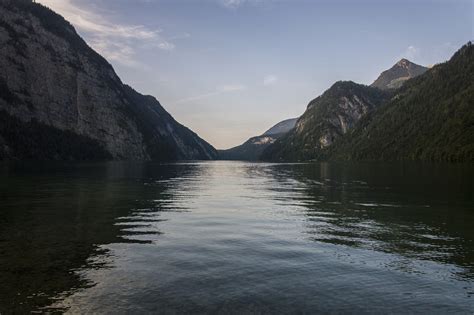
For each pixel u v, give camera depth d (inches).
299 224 1074.1
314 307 491.2
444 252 764.6
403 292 546.3
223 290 546.0
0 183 2378.2
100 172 4008.4
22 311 469.4
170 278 595.2
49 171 3946.9
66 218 1135.0
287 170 5452.8
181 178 3307.1
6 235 887.7
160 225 1041.5
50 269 634.2
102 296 518.6
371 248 796.0
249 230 982.4
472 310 487.8
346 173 4195.4
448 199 1667.1
